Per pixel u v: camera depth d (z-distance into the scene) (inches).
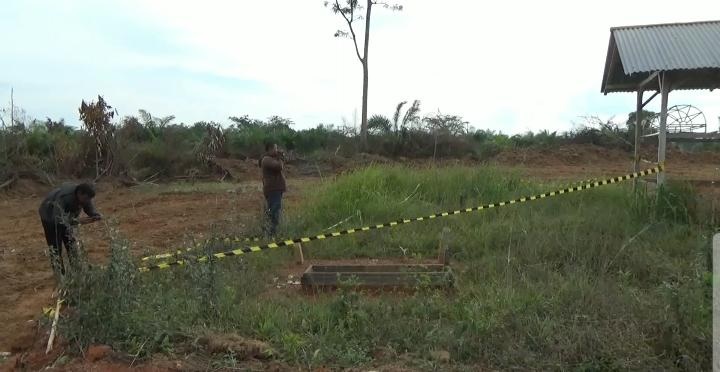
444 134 1087.6
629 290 227.5
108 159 783.1
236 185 756.0
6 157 705.0
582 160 1073.5
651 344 180.7
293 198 574.6
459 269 284.5
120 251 206.2
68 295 201.9
